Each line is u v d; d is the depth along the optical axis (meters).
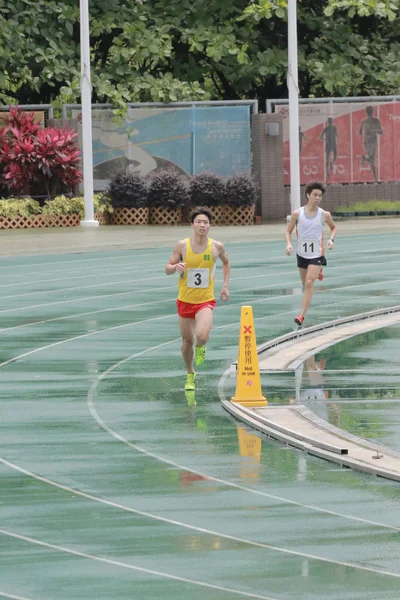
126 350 38.41
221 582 17.25
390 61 97.25
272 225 82.94
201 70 95.00
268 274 57.84
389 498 21.72
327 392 31.44
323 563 18.05
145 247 70.50
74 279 56.59
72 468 24.19
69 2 90.62
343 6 92.19
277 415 28.83
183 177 87.31
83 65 78.94
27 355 37.59
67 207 81.38
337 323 43.34
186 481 23.09
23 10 88.94
